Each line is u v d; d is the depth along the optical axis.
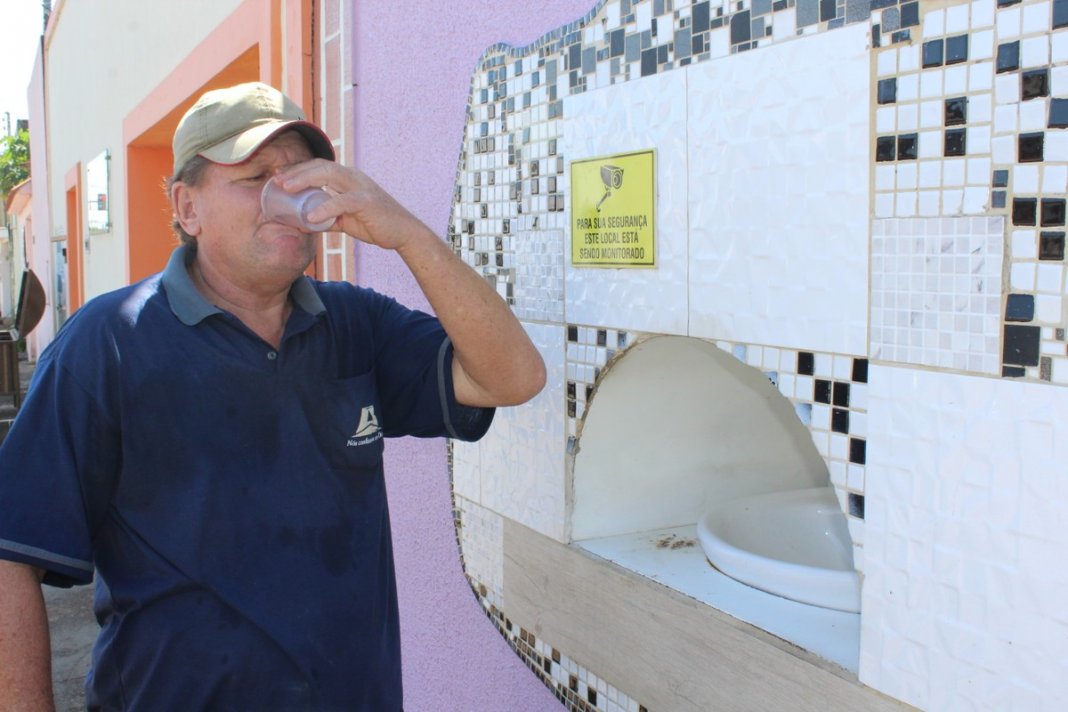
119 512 1.40
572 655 1.88
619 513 1.95
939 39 1.09
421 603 2.60
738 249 1.40
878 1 1.16
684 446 2.00
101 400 1.34
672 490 2.00
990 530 1.07
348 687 1.49
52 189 14.45
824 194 1.25
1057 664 1.01
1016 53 1.01
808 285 1.28
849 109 1.21
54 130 13.98
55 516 1.29
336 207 1.34
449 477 2.37
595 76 1.69
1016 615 1.05
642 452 1.95
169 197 1.51
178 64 5.35
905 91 1.13
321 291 1.64
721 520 1.86
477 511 2.23
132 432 1.36
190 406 1.40
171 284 1.44
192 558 1.39
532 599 2.01
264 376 1.46
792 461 2.15
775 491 2.14
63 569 1.30
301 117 1.47
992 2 1.03
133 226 7.48
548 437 1.92
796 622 1.44
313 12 3.05
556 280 1.85
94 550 1.43
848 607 1.47
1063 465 0.99
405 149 2.53
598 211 1.70
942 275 1.10
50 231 14.95
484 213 2.12
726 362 1.91
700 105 1.45
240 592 1.41
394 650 1.63
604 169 1.68
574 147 1.76
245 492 1.43
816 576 1.49
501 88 2.01
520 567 2.05
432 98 2.37
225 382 1.42
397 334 1.69
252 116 1.39
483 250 2.13
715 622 1.49
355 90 2.81
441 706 2.51
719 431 2.04
